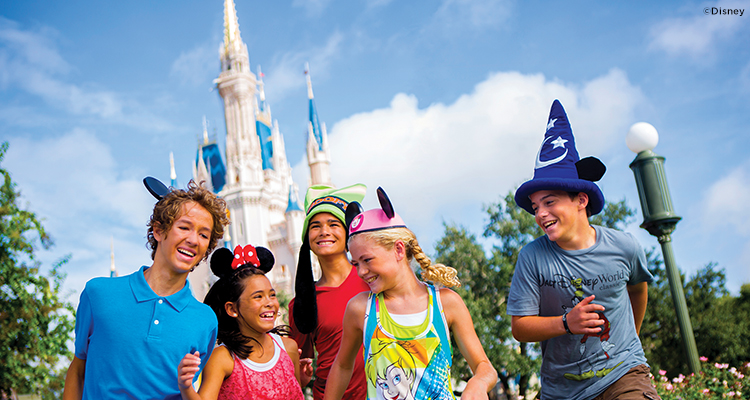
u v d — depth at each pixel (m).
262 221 88.00
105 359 3.05
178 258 3.20
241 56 96.00
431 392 2.73
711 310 19.00
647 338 18.80
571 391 3.65
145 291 3.19
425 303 2.88
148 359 3.07
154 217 3.27
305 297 4.32
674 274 7.31
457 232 21.44
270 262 4.11
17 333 17.67
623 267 3.60
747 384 7.58
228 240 86.81
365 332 2.89
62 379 18.06
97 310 3.12
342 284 4.39
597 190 3.58
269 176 93.81
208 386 3.41
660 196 7.35
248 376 3.58
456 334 2.96
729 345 18.02
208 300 3.81
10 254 18.27
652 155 7.44
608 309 3.62
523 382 18.69
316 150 92.38
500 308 19.45
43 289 18.47
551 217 3.58
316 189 4.76
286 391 3.69
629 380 3.51
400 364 2.77
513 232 21.09
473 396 2.60
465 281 20.17
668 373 18.39
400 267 2.87
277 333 3.98
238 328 3.71
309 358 4.48
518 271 3.80
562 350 3.65
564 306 3.70
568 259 3.64
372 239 2.81
